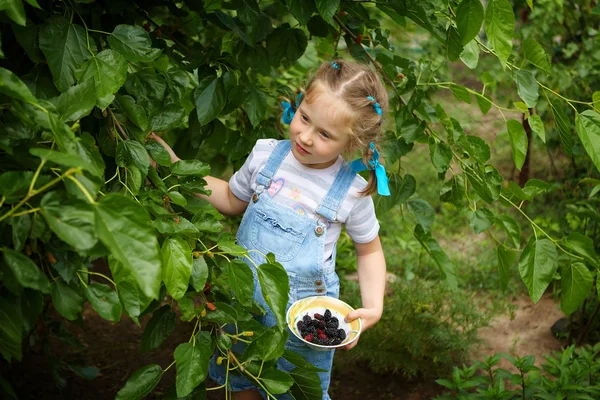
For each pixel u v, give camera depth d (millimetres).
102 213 953
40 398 2545
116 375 2785
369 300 1974
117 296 1228
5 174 1001
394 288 3156
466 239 4277
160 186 1482
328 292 1973
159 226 1301
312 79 1769
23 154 1159
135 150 1461
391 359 2865
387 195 1979
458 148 2078
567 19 4504
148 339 1599
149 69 1657
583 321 3195
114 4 1806
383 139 1987
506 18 1490
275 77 3188
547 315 3521
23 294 1189
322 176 1909
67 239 952
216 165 2381
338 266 3520
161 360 2922
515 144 1912
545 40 4520
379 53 2111
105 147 1551
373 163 1890
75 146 1093
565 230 3738
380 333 2922
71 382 2680
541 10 4344
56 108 1163
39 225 1061
